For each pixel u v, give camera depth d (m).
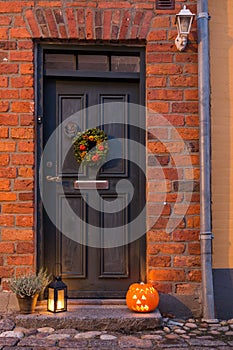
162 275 3.95
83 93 4.20
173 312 3.92
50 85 4.18
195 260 3.97
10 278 3.88
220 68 4.10
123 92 4.22
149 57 4.04
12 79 3.96
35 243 3.96
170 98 4.04
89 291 4.12
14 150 3.93
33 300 3.69
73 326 3.56
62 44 4.08
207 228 3.91
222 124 4.08
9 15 3.99
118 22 4.03
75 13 4.01
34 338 3.32
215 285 3.98
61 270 4.12
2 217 3.90
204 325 3.72
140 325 3.57
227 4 4.13
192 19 3.88
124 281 4.14
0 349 3.11
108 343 3.25
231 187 4.07
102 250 4.16
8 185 3.92
